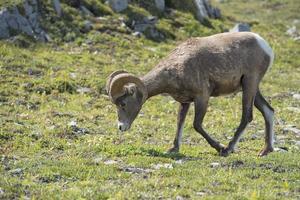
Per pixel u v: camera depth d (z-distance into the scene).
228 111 81.31
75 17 105.50
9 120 65.88
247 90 57.91
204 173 47.34
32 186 43.72
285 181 45.22
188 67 55.47
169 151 57.16
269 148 58.88
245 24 129.75
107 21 109.06
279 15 181.75
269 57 58.91
